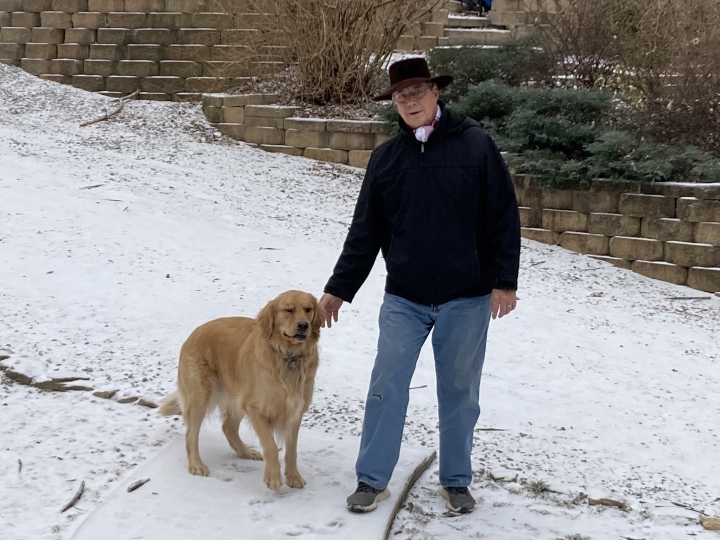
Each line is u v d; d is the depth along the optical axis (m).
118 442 4.57
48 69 15.47
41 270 7.48
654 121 11.24
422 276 3.88
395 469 4.36
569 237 10.68
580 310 8.34
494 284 3.96
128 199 9.90
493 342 7.06
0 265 7.49
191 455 4.23
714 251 9.55
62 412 4.96
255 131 13.53
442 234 3.83
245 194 10.99
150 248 8.41
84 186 10.16
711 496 4.59
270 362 3.96
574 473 4.73
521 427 5.39
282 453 4.58
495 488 4.44
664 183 9.96
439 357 3.98
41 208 9.13
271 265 8.34
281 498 3.97
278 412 3.99
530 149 11.22
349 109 13.92
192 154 12.51
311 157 13.26
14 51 15.65
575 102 11.25
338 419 5.14
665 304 8.95
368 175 4.05
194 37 14.94
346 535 3.63
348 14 13.74
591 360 6.85
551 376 6.39
